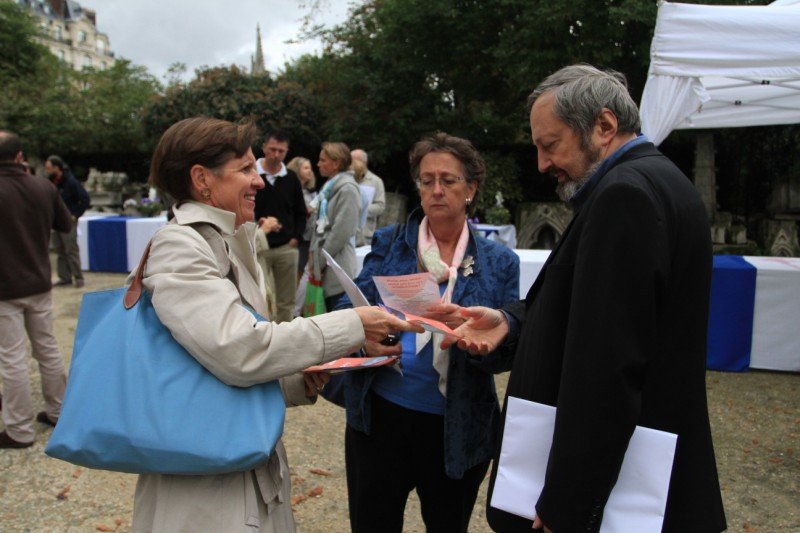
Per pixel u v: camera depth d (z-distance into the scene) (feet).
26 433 11.48
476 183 6.21
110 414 4.02
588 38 32.14
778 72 12.16
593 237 3.92
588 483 3.76
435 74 41.68
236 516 4.34
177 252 4.31
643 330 3.77
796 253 33.94
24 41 78.38
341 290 15.28
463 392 5.80
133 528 4.55
